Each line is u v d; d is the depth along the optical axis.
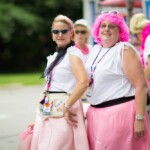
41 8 23.27
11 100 9.14
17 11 21.38
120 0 6.49
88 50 4.85
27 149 2.91
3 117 6.67
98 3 6.91
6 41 23.55
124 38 2.63
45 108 2.69
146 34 3.51
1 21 20.91
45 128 2.70
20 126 5.80
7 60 24.83
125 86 2.52
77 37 4.74
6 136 5.12
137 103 2.44
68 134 2.61
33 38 24.27
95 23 2.69
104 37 2.59
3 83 14.00
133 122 2.49
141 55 3.67
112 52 2.53
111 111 2.51
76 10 24.12
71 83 2.68
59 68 2.66
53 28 2.76
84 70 2.57
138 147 2.55
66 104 2.57
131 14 6.02
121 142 2.51
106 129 2.52
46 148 2.62
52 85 2.71
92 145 2.69
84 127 2.66
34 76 17.59
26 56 25.02
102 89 2.56
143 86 2.45
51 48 25.00
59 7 23.69
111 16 2.55
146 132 2.57
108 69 2.50
